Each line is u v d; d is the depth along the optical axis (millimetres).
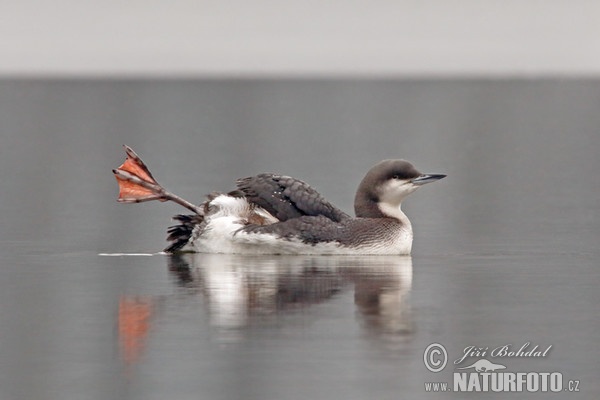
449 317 12406
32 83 72625
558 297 13430
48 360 10914
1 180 26281
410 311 12695
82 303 13109
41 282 14305
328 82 76188
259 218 16219
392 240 16094
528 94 62969
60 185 25359
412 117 47969
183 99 58562
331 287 13906
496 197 23828
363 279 14398
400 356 11008
